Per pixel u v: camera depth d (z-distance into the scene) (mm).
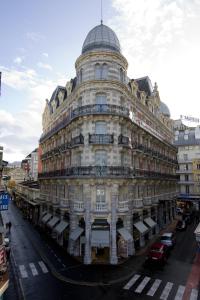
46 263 30172
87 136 33031
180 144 79625
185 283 24750
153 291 22953
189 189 75938
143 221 39625
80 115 33094
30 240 40938
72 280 25281
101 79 33312
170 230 49406
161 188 52312
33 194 61469
